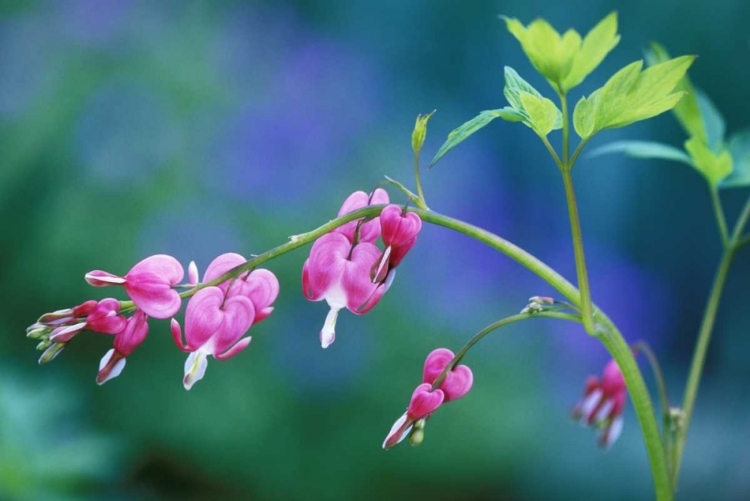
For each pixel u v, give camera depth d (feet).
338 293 7.77
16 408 19.07
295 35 36.40
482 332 8.20
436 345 31.55
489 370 32.27
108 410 30.58
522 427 32.04
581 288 8.14
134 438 30.35
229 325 7.76
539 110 7.89
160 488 31.30
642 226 50.85
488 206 34.40
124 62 34.01
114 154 31.68
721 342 49.21
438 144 36.50
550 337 33.22
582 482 34.50
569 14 51.08
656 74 7.73
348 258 7.86
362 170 33.53
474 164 36.14
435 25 53.06
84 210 31.22
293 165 32.27
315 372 30.66
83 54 33.99
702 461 37.99
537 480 33.58
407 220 7.64
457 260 32.89
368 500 31.50
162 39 34.32
